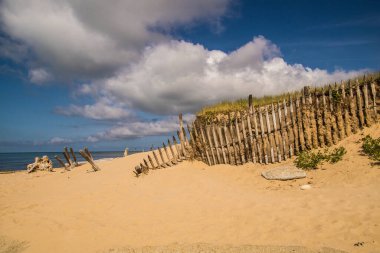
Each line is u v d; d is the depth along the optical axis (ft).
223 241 19.85
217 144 40.65
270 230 20.57
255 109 40.57
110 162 61.57
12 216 27.55
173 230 22.68
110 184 37.65
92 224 24.86
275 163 36.88
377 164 29.76
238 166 38.63
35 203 31.22
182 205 28.22
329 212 21.91
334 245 17.20
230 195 29.78
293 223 21.11
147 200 30.37
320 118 36.17
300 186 29.76
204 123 43.50
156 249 19.63
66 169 63.16
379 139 32.07
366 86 35.60
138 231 23.06
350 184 27.50
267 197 27.99
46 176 56.44
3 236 23.17
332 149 34.86
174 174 38.65
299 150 36.86
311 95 36.83
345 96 36.19
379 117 35.35
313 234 18.98
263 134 37.55
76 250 20.43
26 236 22.99
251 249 18.16
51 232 23.49
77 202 30.71
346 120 35.83
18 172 73.26
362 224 19.11
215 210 26.05
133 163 53.47
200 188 32.81
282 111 37.58
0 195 37.50
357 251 16.19
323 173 31.48
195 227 22.85
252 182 33.58
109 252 19.80
